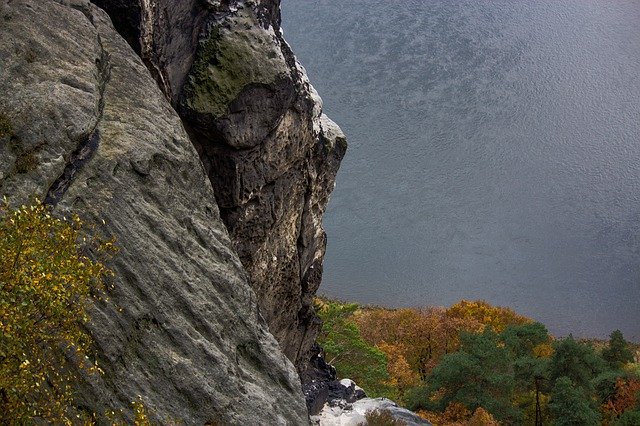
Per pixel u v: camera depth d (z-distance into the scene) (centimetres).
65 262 1409
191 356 1834
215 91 2248
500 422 5259
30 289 1340
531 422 5759
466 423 5116
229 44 2275
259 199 2469
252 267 2545
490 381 5381
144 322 1775
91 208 1744
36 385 1383
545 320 9106
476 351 5562
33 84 1723
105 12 2030
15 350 1336
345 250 10075
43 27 1809
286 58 2470
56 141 1702
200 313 1878
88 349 1627
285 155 2503
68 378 1570
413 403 5553
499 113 13612
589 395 5709
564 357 5794
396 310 8256
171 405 1770
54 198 1695
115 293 1733
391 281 9481
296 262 2786
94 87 1817
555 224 11112
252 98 2292
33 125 1680
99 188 1775
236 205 2383
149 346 1769
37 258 1370
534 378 5856
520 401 5875
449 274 9794
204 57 2264
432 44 15238
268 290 2684
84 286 1447
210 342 1886
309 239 2844
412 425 3216
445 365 5469
